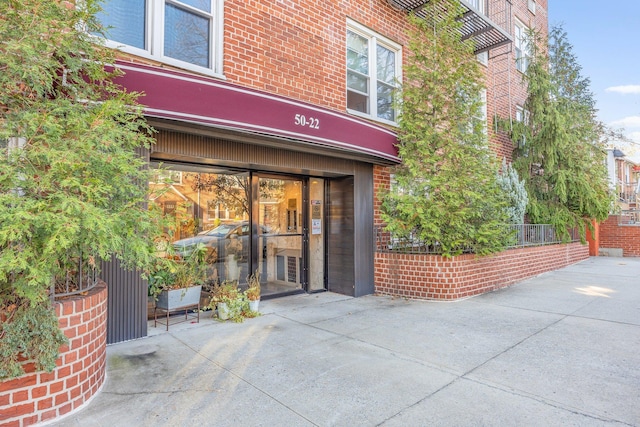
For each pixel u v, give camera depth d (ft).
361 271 23.98
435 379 11.49
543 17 49.96
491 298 22.99
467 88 24.53
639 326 16.96
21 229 7.19
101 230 7.89
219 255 20.54
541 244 33.60
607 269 35.60
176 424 8.96
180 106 13.67
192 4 17.31
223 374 11.77
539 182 38.63
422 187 23.12
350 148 19.77
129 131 10.34
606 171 40.75
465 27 29.99
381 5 25.81
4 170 7.52
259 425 8.96
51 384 9.05
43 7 8.52
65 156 7.85
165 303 16.28
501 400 10.16
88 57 10.34
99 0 10.41
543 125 37.17
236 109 15.14
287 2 20.15
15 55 8.18
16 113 8.51
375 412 9.55
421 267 22.95
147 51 15.96
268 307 20.68
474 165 23.62
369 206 24.66
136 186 10.27
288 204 23.80
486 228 23.11
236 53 17.95
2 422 8.42
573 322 17.62
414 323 17.54
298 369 12.19
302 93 20.63
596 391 10.67
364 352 13.75
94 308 10.23
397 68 27.22
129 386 10.88
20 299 8.84
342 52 23.07
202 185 19.99
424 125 23.08
